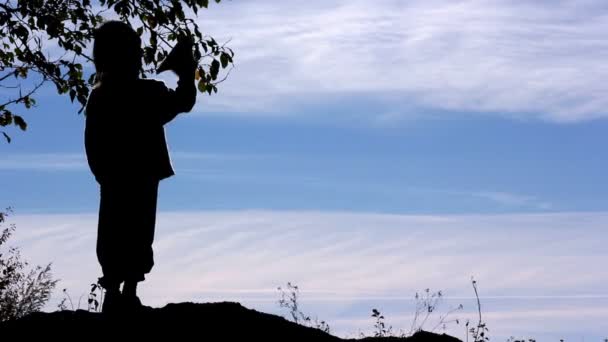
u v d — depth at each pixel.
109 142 5.78
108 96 5.85
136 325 5.88
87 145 5.88
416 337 6.90
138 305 5.92
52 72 10.16
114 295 5.85
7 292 10.06
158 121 5.88
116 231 5.77
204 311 6.52
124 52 5.86
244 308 6.78
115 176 5.79
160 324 6.04
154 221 5.91
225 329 6.14
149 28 9.77
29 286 10.20
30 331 5.95
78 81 10.19
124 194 5.77
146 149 5.81
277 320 6.67
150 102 5.84
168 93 5.89
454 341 6.91
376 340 6.80
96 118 5.84
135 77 5.96
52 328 5.98
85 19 10.36
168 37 9.73
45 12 10.38
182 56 5.96
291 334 6.36
